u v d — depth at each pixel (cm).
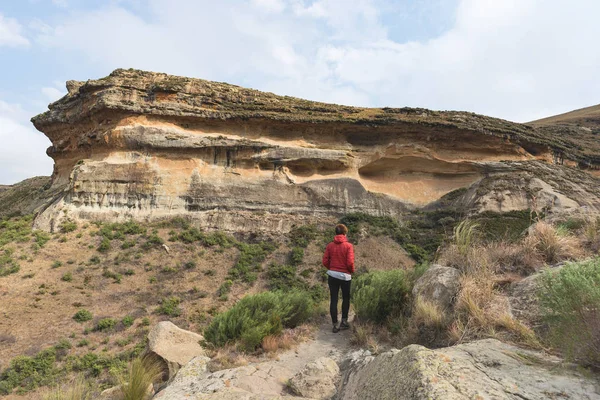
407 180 3694
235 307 685
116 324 2031
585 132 5847
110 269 2525
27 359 1644
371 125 3544
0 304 2022
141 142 3256
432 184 3666
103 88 3353
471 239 617
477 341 372
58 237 2794
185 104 3419
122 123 3278
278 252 3000
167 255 2773
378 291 650
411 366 292
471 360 309
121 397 566
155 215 3150
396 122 3544
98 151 3381
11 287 2180
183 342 833
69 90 4091
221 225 3169
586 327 283
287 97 3991
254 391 427
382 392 297
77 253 2633
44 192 4056
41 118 4000
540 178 3359
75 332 1927
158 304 2286
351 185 3516
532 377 274
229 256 2889
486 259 539
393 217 3438
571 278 307
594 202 3192
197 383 470
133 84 3350
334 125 3559
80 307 2136
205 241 2966
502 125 3941
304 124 3541
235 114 3450
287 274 2728
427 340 471
